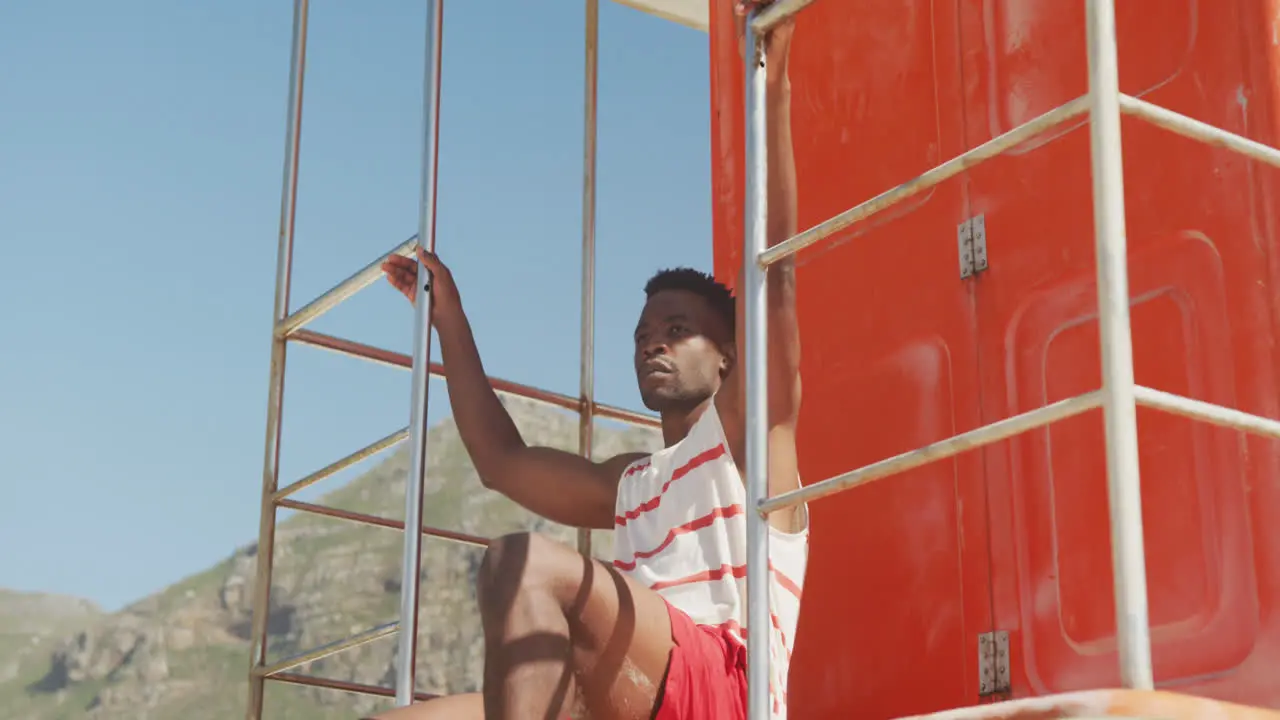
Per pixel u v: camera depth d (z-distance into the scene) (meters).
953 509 3.49
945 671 3.42
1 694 67.06
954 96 3.71
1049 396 3.36
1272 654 2.83
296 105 4.72
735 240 4.21
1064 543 3.25
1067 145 3.43
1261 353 2.95
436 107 3.67
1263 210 2.99
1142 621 1.93
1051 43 3.52
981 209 3.59
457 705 2.94
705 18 5.71
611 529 3.74
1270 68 3.03
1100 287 2.05
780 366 3.09
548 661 2.39
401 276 3.99
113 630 71.00
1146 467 3.10
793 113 4.13
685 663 2.65
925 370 3.64
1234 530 2.93
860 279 3.85
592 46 5.41
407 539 3.26
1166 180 3.17
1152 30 3.26
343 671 57.91
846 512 3.73
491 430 3.94
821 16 4.11
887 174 3.84
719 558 2.98
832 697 3.65
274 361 4.55
